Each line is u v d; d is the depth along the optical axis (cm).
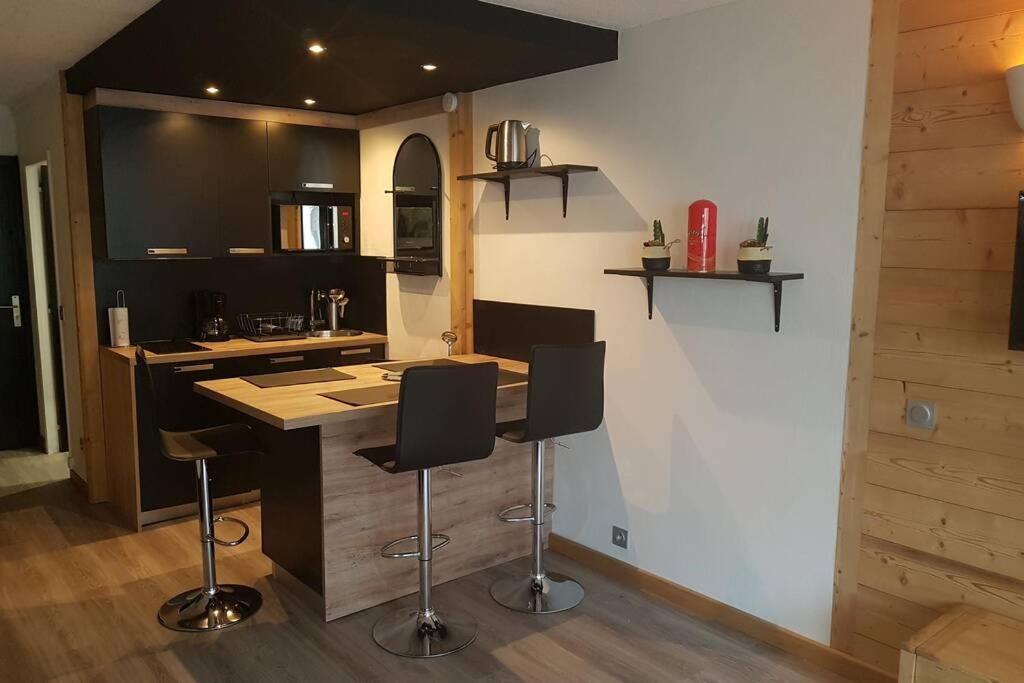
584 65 343
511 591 336
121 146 406
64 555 378
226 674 276
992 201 229
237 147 446
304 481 315
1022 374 227
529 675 276
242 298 495
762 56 280
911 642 220
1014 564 232
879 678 265
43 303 540
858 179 257
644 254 307
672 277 314
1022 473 229
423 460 275
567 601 329
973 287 234
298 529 324
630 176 331
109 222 407
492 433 290
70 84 400
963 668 207
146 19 279
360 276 513
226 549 386
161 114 418
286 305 514
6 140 539
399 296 473
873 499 262
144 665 281
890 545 260
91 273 432
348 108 465
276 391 323
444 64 342
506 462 367
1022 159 223
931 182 241
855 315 261
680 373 319
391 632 302
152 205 420
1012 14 221
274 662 284
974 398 237
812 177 269
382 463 282
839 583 274
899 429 254
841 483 270
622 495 349
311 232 478
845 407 267
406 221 456
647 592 340
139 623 312
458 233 416
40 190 527
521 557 379
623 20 313
